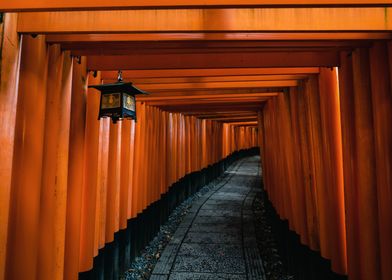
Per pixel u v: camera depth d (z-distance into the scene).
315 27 2.08
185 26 2.08
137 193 6.08
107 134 4.33
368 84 2.65
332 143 3.33
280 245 5.85
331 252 3.39
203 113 10.36
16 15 2.08
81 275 3.48
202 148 12.64
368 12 2.06
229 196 11.32
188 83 4.74
